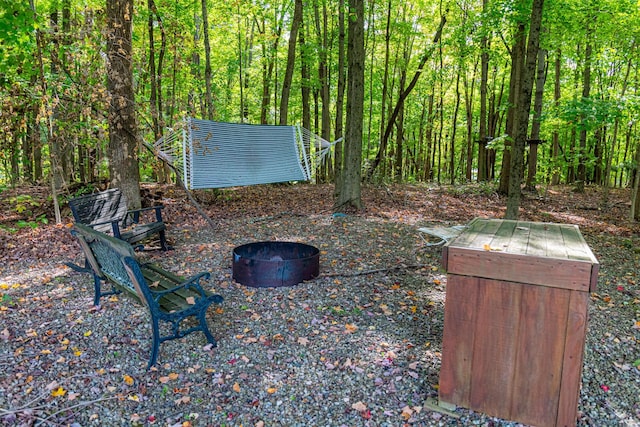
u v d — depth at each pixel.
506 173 9.60
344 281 3.84
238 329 2.93
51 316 3.11
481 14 8.17
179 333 2.63
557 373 1.83
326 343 2.74
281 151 7.52
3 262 4.45
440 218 6.97
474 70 14.36
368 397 2.20
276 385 2.31
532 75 4.98
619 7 7.03
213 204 8.00
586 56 9.48
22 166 12.68
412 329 2.95
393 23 11.85
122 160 5.63
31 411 2.06
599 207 8.30
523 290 1.83
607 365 2.50
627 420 2.03
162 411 2.11
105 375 2.38
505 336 1.90
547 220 7.06
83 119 5.98
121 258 2.48
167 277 3.12
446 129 20.84
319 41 12.12
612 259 4.65
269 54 12.49
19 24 4.56
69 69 5.51
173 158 6.41
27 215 6.20
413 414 2.06
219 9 10.95
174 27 7.74
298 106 16.23
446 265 1.96
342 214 6.77
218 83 15.94
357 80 6.92
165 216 6.73
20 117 5.72
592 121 6.60
